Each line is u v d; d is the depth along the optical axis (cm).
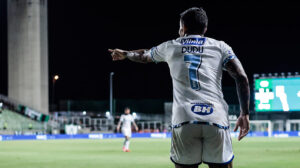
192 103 353
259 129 4975
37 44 4794
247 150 1845
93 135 4331
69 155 1584
